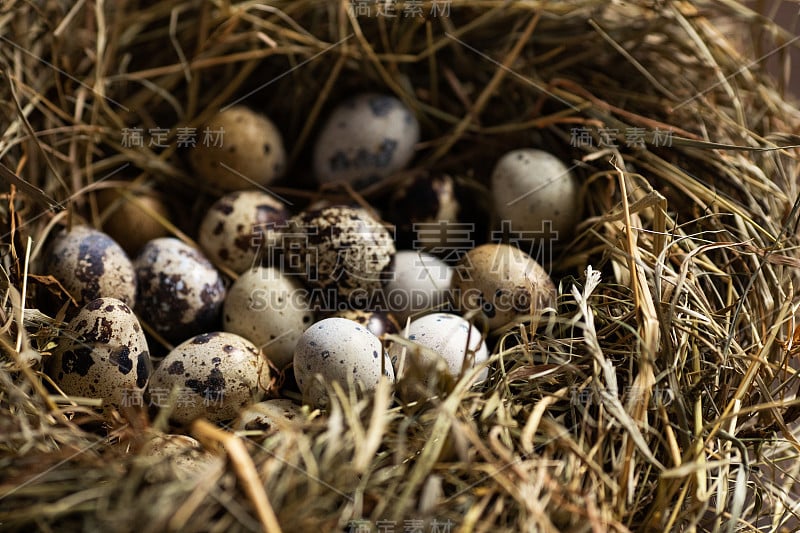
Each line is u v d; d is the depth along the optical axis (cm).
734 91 52
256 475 42
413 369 44
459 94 53
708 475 45
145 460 42
